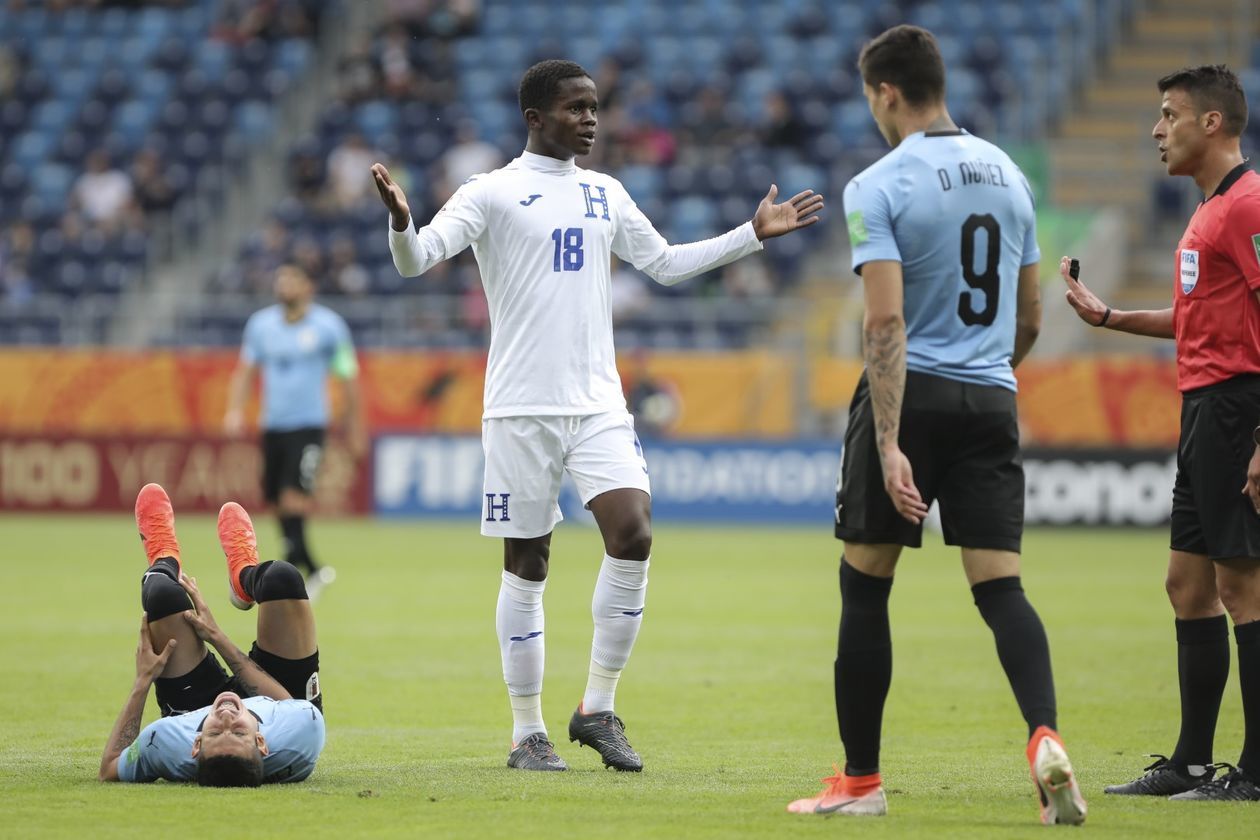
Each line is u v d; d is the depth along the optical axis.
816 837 17.73
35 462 84.31
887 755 24.62
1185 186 94.44
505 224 22.94
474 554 64.00
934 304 19.14
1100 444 76.56
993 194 19.25
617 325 82.69
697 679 33.34
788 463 79.38
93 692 30.72
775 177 94.69
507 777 22.03
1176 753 21.23
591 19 109.69
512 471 22.97
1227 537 20.39
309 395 50.00
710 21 108.06
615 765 22.78
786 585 53.00
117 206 99.12
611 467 22.94
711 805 19.84
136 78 109.25
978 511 19.06
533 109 23.19
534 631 23.19
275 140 104.75
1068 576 55.88
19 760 23.12
